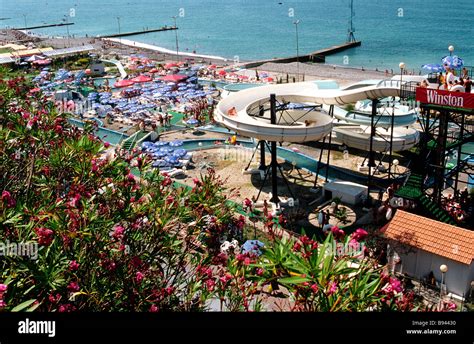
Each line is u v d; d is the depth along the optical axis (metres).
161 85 93.38
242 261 17.09
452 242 30.58
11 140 22.09
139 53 144.88
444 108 35.91
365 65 128.62
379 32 178.62
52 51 132.38
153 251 17.50
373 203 44.66
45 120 24.97
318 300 12.71
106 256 16.44
